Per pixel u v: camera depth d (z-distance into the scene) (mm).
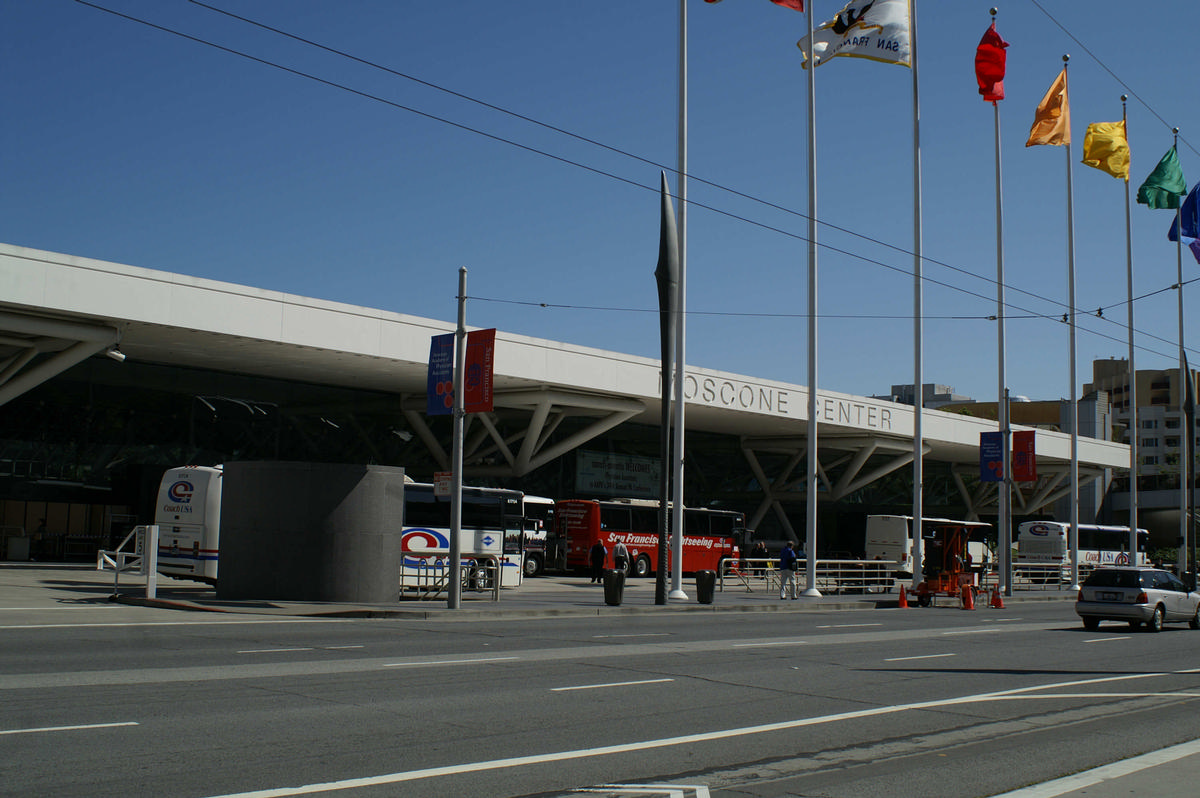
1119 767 8594
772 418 57969
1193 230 42562
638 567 49625
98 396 42344
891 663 16672
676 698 11945
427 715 10203
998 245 41688
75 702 10211
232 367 44469
